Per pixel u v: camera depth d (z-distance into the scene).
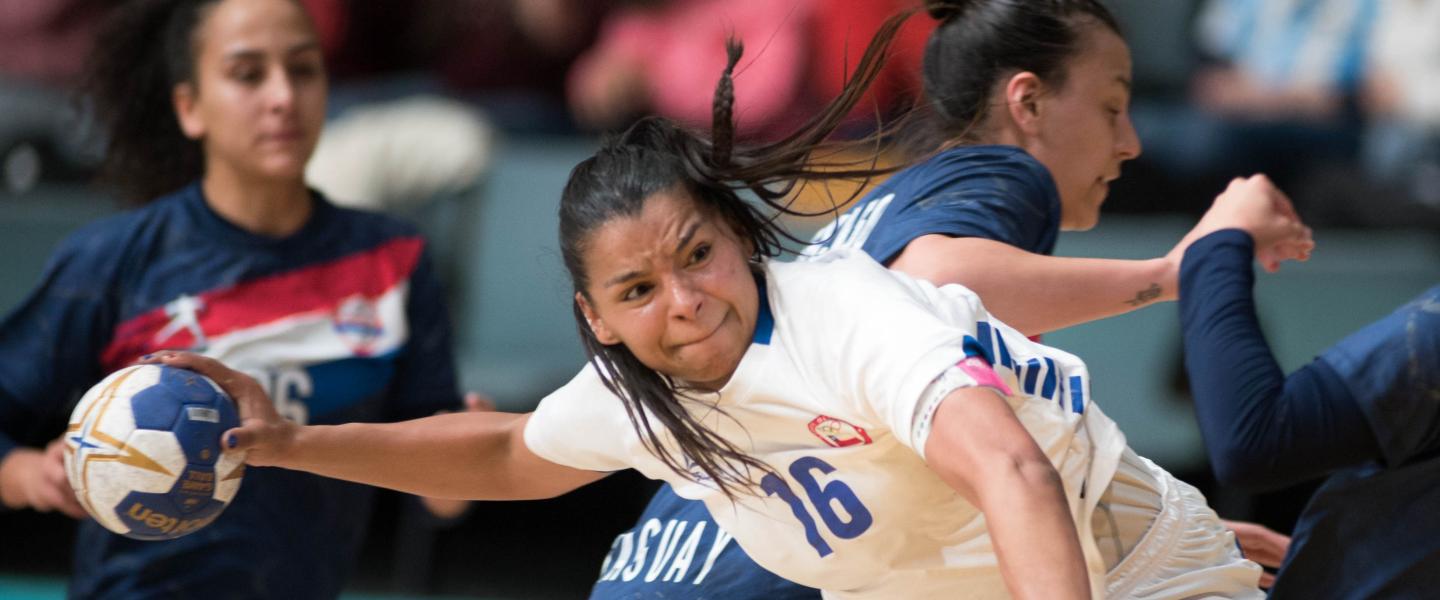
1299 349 20.42
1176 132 22.89
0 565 22.94
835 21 21.95
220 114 13.01
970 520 8.18
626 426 8.38
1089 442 8.41
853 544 8.19
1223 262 8.93
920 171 10.58
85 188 23.91
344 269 13.40
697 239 7.37
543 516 23.66
